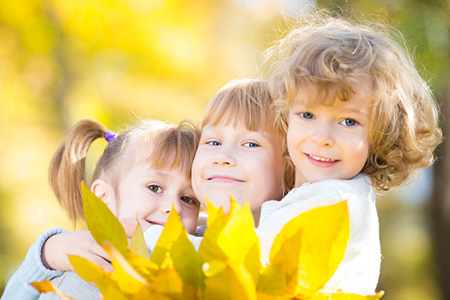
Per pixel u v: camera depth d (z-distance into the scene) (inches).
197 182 61.6
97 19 241.3
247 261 36.6
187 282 38.2
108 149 71.3
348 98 50.4
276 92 56.7
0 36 246.8
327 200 49.5
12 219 241.9
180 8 245.3
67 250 58.9
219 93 62.1
